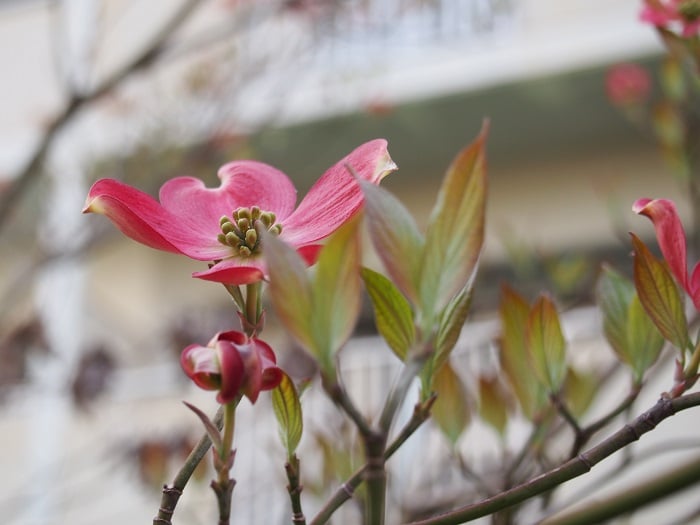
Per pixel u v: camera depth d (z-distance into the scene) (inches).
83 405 213.6
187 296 367.6
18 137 387.9
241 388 33.5
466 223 30.2
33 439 333.4
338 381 29.4
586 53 302.8
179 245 45.7
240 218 46.4
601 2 307.6
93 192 43.9
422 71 321.1
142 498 284.5
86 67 166.2
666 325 40.1
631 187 308.0
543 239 316.2
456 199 30.2
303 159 312.5
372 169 43.3
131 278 371.6
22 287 207.5
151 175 219.1
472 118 325.4
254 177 51.3
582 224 314.0
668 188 303.4
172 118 224.1
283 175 51.5
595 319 126.0
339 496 37.0
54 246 214.8
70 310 339.0
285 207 50.1
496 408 72.7
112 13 319.6
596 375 82.0
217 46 229.5
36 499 266.1
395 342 34.3
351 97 271.6
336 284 29.1
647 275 39.9
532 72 309.6
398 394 30.0
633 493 52.9
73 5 315.3
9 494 317.1
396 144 333.7
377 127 323.6
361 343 234.8
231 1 224.7
